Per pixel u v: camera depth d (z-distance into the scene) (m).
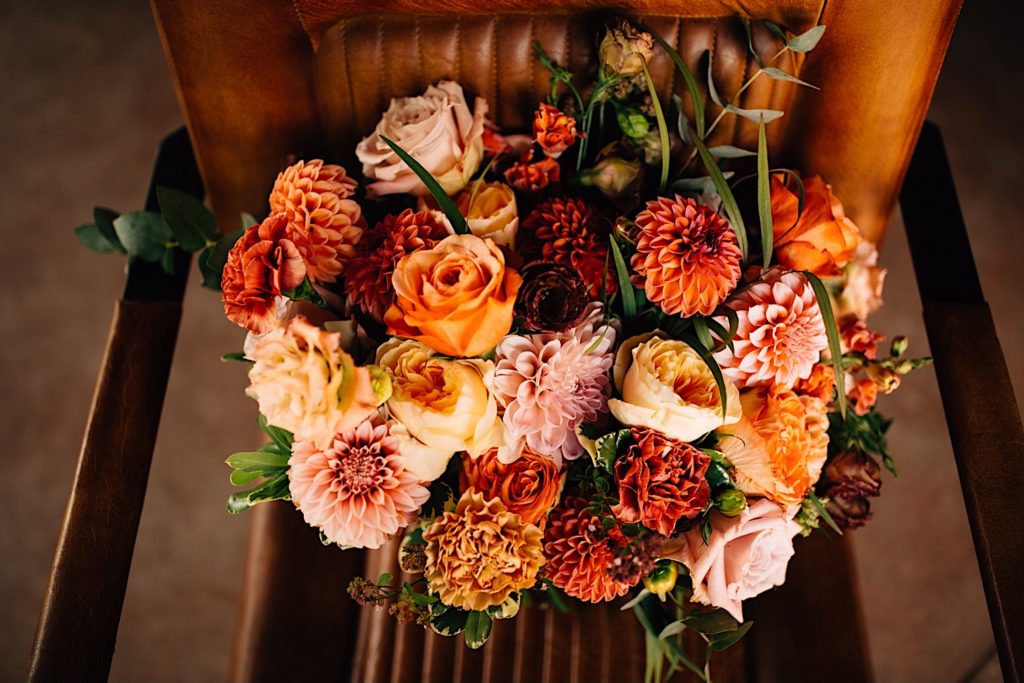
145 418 0.81
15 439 1.34
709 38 0.78
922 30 0.75
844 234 0.75
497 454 0.69
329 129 0.84
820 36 0.75
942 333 0.82
